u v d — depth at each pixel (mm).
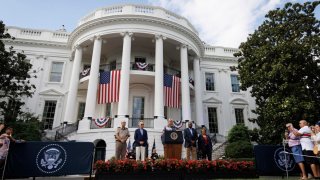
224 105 27562
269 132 15766
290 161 10000
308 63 14820
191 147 10875
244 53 18250
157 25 21141
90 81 19734
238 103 27969
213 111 27312
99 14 21734
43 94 23516
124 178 8461
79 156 8359
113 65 23438
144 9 21812
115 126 17719
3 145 7848
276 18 17109
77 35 22750
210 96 27422
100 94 19750
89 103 19094
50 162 8078
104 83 19953
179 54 24641
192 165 9203
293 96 14117
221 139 25000
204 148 11398
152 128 18125
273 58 15609
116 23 20828
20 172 7777
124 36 20516
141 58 23312
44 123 22250
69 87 22719
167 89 20406
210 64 28734
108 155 16922
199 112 22656
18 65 18125
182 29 22062
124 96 18609
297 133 8328
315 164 8000
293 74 14266
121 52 23203
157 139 17656
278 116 14227
